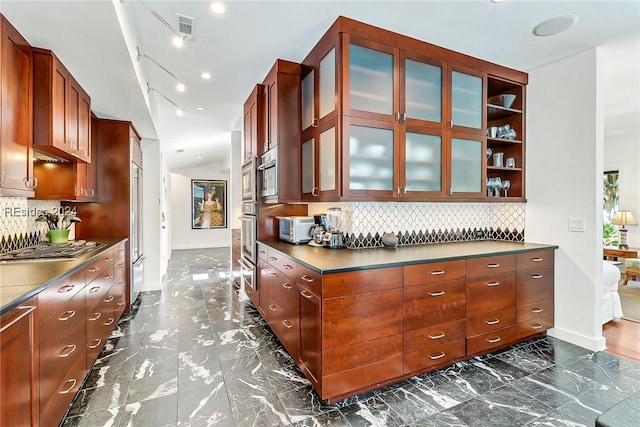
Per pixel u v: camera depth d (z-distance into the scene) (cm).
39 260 206
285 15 216
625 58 279
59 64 213
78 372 195
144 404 192
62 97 220
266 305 303
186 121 471
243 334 298
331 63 232
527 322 269
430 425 173
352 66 224
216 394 202
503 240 331
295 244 297
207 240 964
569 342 278
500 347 261
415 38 245
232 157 518
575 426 172
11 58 175
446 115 262
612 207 570
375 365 200
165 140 578
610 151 566
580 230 274
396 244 277
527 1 200
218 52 269
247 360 247
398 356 208
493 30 235
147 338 288
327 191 240
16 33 178
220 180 976
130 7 204
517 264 263
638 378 220
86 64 218
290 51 268
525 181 314
